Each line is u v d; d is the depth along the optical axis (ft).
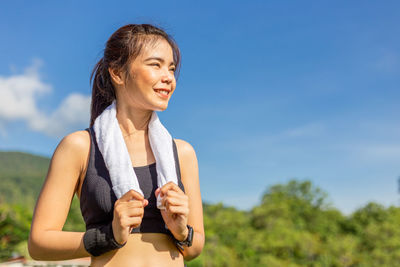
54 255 4.43
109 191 4.58
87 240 4.25
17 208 96.68
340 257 205.16
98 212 4.60
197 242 4.96
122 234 4.12
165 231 4.66
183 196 4.36
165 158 4.81
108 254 4.46
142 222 4.58
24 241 87.56
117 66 4.98
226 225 223.30
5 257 80.48
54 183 4.69
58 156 4.77
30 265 24.40
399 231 228.02
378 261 205.05
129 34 4.98
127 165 4.57
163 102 4.91
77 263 23.24
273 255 206.28
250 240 212.64
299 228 243.19
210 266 178.70
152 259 4.48
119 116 5.13
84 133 4.96
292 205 269.64
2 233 87.40
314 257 207.72
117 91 5.19
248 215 256.52
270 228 234.17
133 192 4.21
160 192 4.41
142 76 4.83
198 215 5.33
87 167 4.74
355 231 241.76
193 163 5.55
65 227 112.57
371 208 252.62
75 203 118.21
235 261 191.21
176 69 5.52
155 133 5.06
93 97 5.57
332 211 266.77
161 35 5.10
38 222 4.54
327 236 235.40
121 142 4.72
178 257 4.75
